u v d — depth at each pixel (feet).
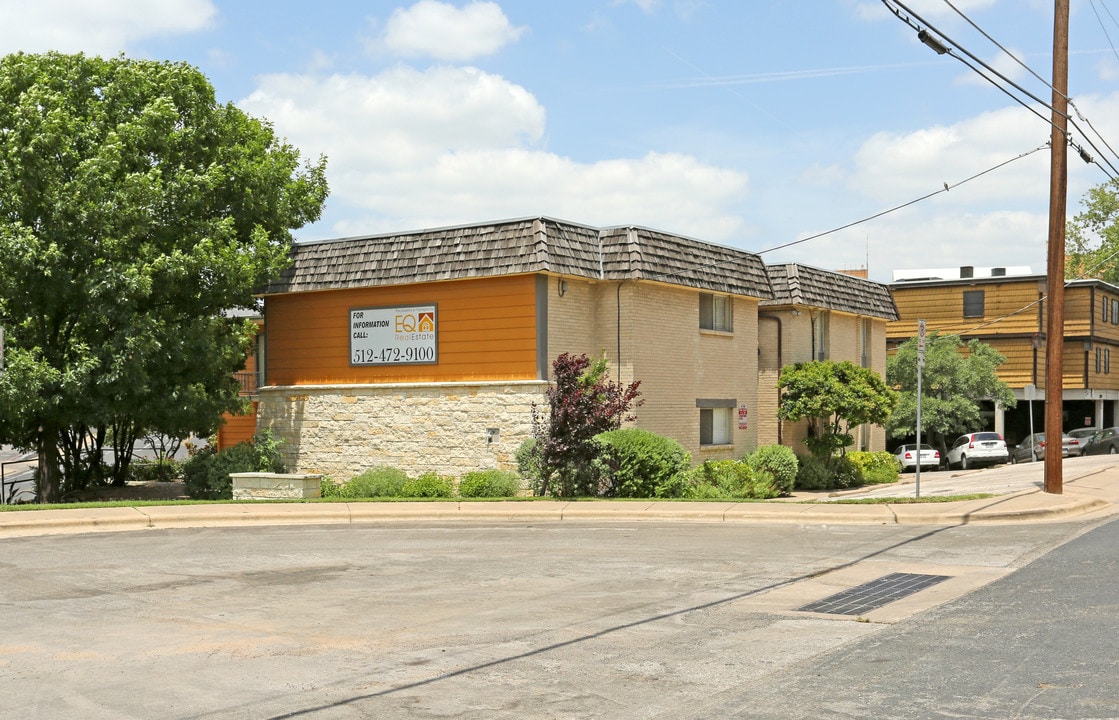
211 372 80.94
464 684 25.59
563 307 78.59
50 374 70.23
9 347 71.20
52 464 79.20
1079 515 59.36
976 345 151.12
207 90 82.94
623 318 80.84
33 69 76.02
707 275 88.22
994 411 165.48
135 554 47.98
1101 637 28.81
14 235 70.64
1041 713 21.95
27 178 70.54
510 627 32.19
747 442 96.02
